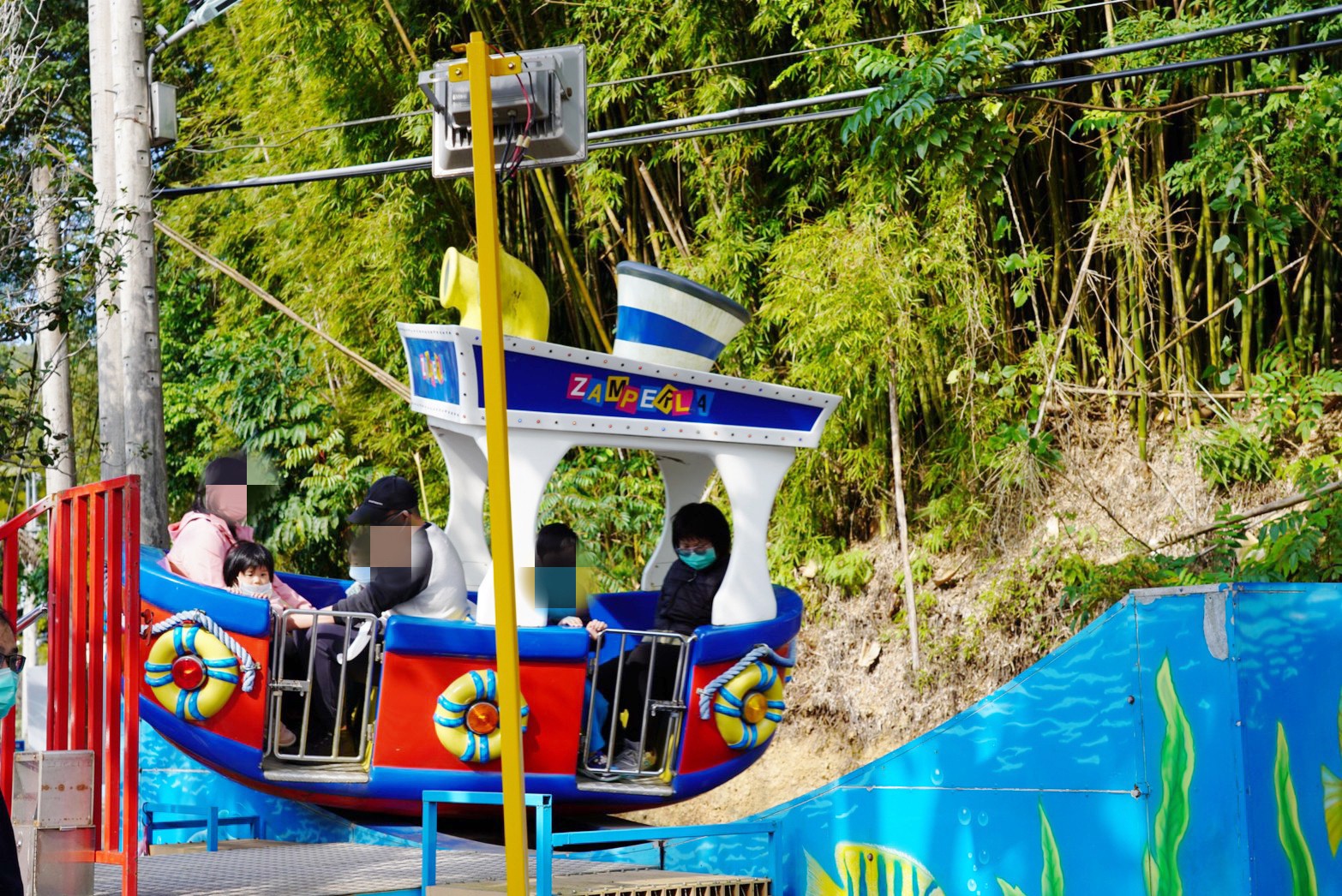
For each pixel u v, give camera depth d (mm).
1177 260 13344
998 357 13734
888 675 14070
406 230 15516
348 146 15859
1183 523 12922
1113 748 5793
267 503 16203
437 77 5812
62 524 6590
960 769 6293
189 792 9055
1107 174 13367
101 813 6246
